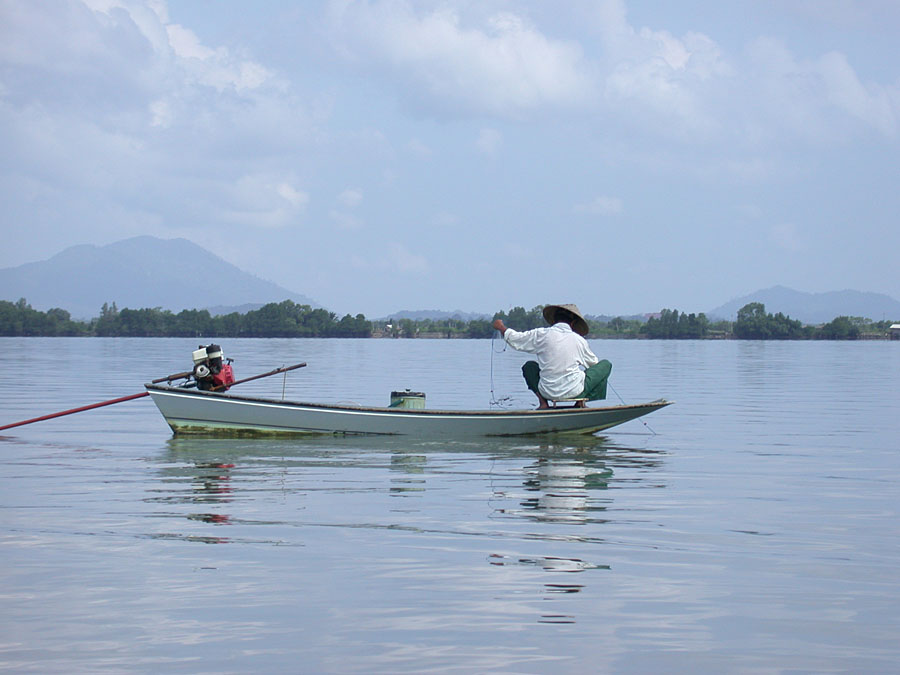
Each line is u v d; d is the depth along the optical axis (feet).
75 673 17.33
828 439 52.01
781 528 28.45
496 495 33.63
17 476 37.50
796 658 18.19
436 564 24.11
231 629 19.51
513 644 18.75
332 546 25.86
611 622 20.01
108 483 35.81
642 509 31.19
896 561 24.72
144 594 21.63
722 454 45.44
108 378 107.45
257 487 35.04
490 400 79.20
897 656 18.33
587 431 52.39
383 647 18.58
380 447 46.85
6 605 20.86
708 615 20.47
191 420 49.73
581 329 53.62
